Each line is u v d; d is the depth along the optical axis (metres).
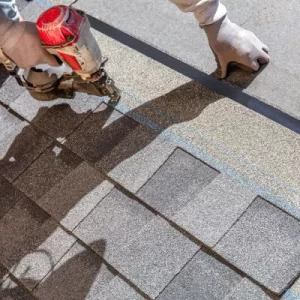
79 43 1.59
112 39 2.19
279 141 1.77
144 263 1.67
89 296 1.68
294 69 1.91
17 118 2.15
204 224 1.67
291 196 1.65
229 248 1.61
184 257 1.65
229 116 1.86
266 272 1.55
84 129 2.01
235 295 1.55
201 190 1.73
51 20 1.54
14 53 1.61
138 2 2.26
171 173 1.80
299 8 2.03
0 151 2.08
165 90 1.99
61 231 1.83
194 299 1.57
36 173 1.98
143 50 2.12
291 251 1.56
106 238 1.76
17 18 2.07
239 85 1.94
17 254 1.84
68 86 1.94
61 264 1.77
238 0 2.13
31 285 1.77
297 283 1.52
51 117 2.08
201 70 2.01
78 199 1.86
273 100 1.87
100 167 1.90
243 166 1.75
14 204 1.95
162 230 1.71
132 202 1.79
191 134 1.86
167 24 2.16
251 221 1.63
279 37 2.00
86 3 2.35
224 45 1.87
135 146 1.89
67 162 1.96
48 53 1.65
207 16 1.80
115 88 1.96
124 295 1.65
